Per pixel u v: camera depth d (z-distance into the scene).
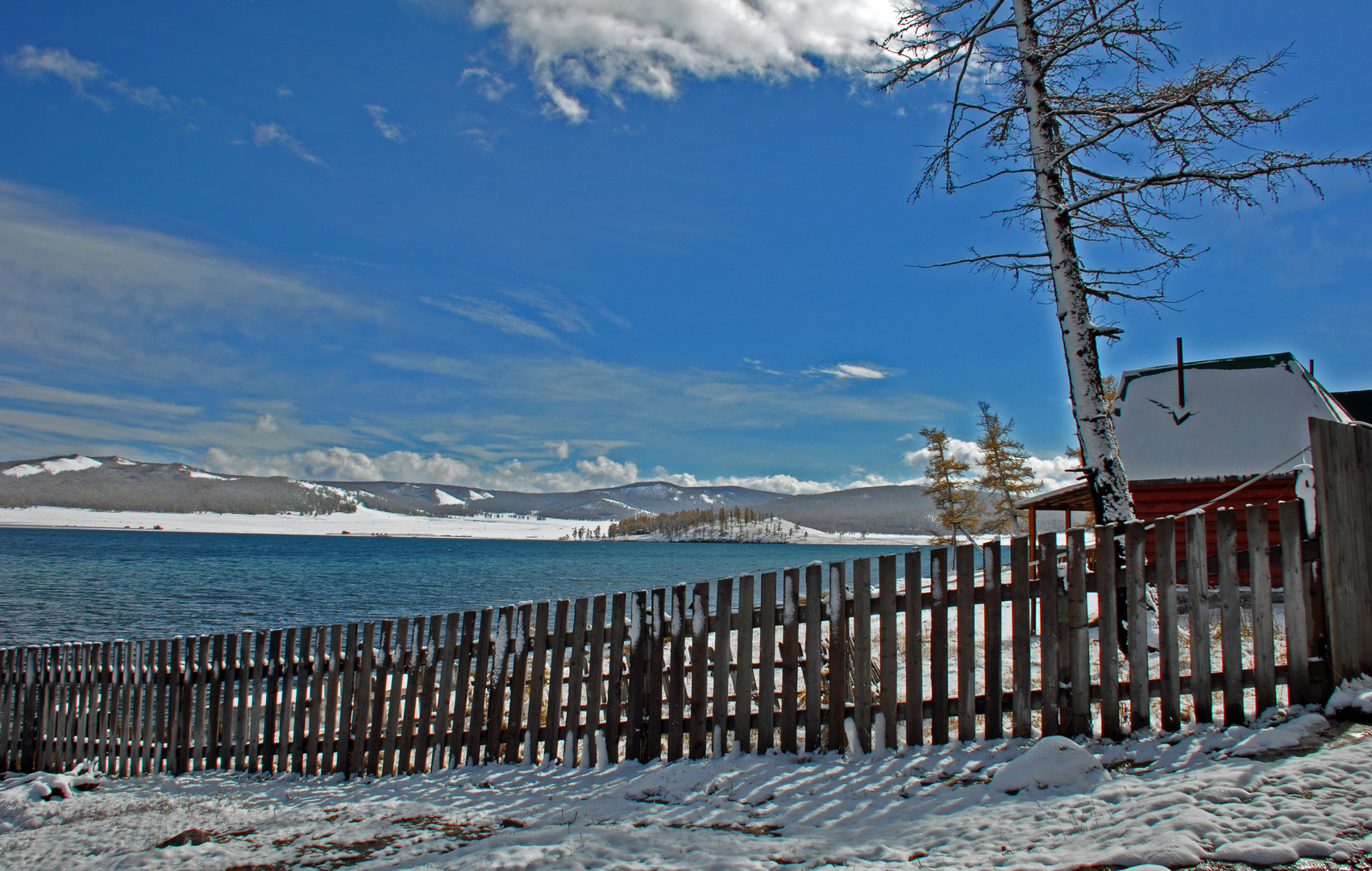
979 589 4.53
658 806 4.25
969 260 7.52
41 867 4.55
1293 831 2.68
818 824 3.62
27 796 6.61
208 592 38.12
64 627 23.72
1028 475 34.19
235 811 5.42
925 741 4.57
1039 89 7.29
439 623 6.12
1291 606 4.12
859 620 4.65
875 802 3.82
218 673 7.22
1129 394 16.47
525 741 5.66
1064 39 6.99
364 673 6.38
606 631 5.40
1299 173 6.18
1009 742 4.30
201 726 7.23
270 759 6.75
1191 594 4.25
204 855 4.18
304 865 3.84
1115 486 6.72
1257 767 3.32
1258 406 14.71
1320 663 4.07
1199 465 14.34
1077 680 4.28
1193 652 4.23
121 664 7.85
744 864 3.09
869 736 4.52
